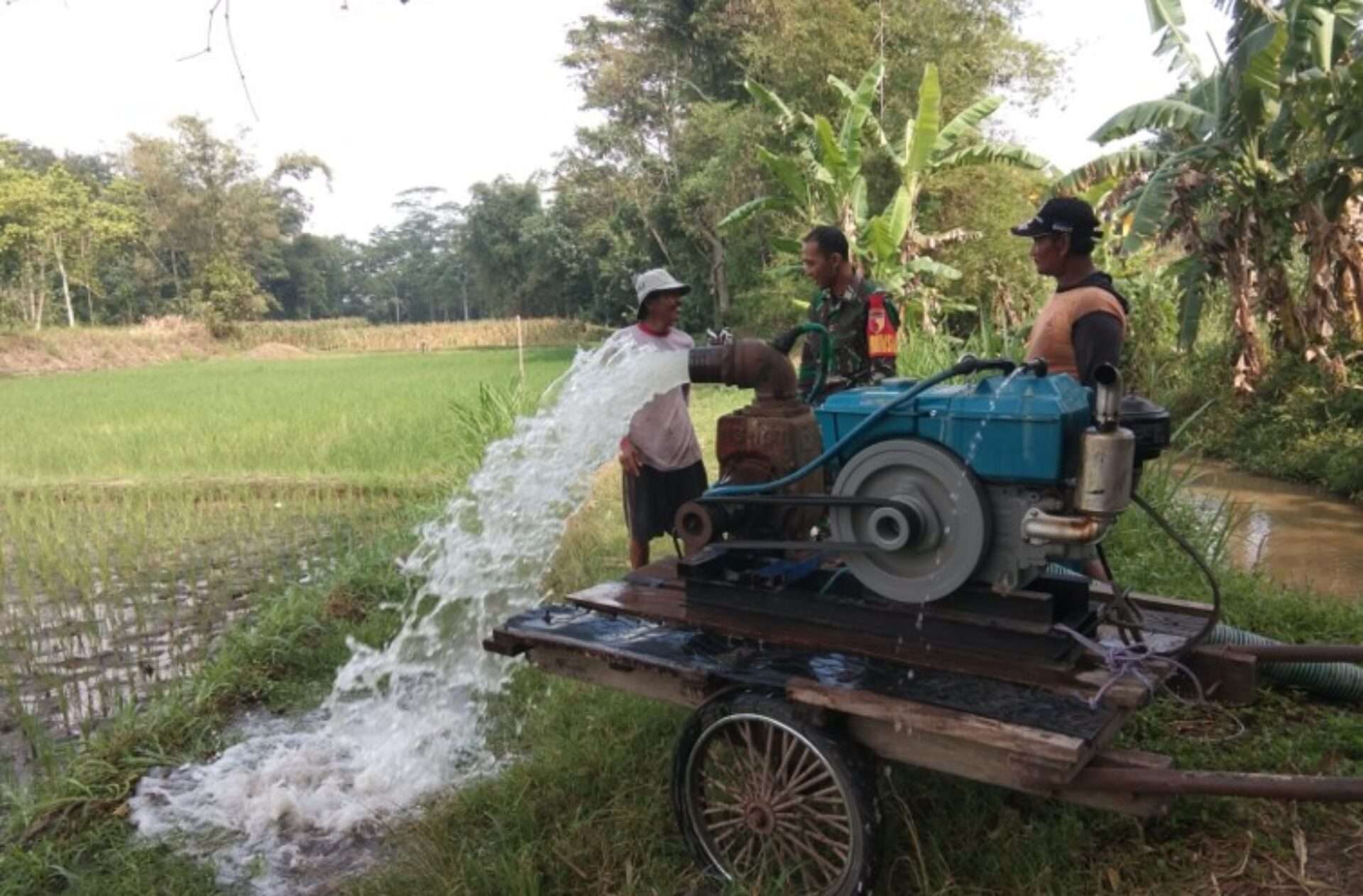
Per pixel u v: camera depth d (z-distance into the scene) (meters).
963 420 2.46
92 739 3.83
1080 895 2.50
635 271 35.44
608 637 2.93
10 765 3.78
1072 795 2.23
